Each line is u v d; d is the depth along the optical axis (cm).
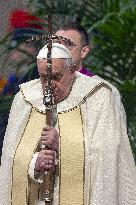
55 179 915
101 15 1486
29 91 953
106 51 1417
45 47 918
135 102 1364
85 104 930
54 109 922
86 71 1075
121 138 919
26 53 1524
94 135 915
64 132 916
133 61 1413
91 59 1419
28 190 912
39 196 913
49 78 897
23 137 928
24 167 908
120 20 1427
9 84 1498
